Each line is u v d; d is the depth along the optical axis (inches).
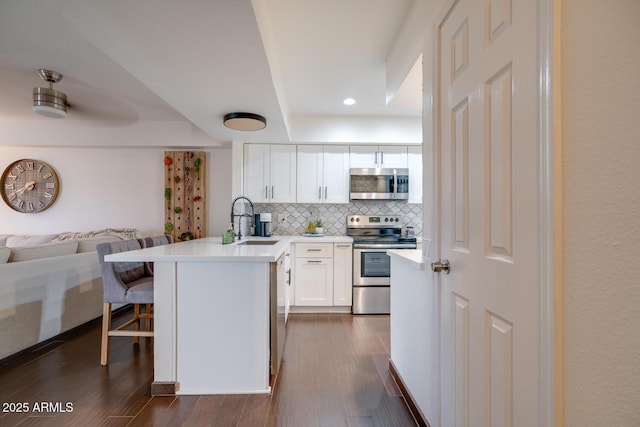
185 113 112.0
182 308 76.1
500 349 37.4
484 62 41.4
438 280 55.9
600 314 24.9
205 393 75.7
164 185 172.1
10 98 122.6
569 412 27.7
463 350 46.8
